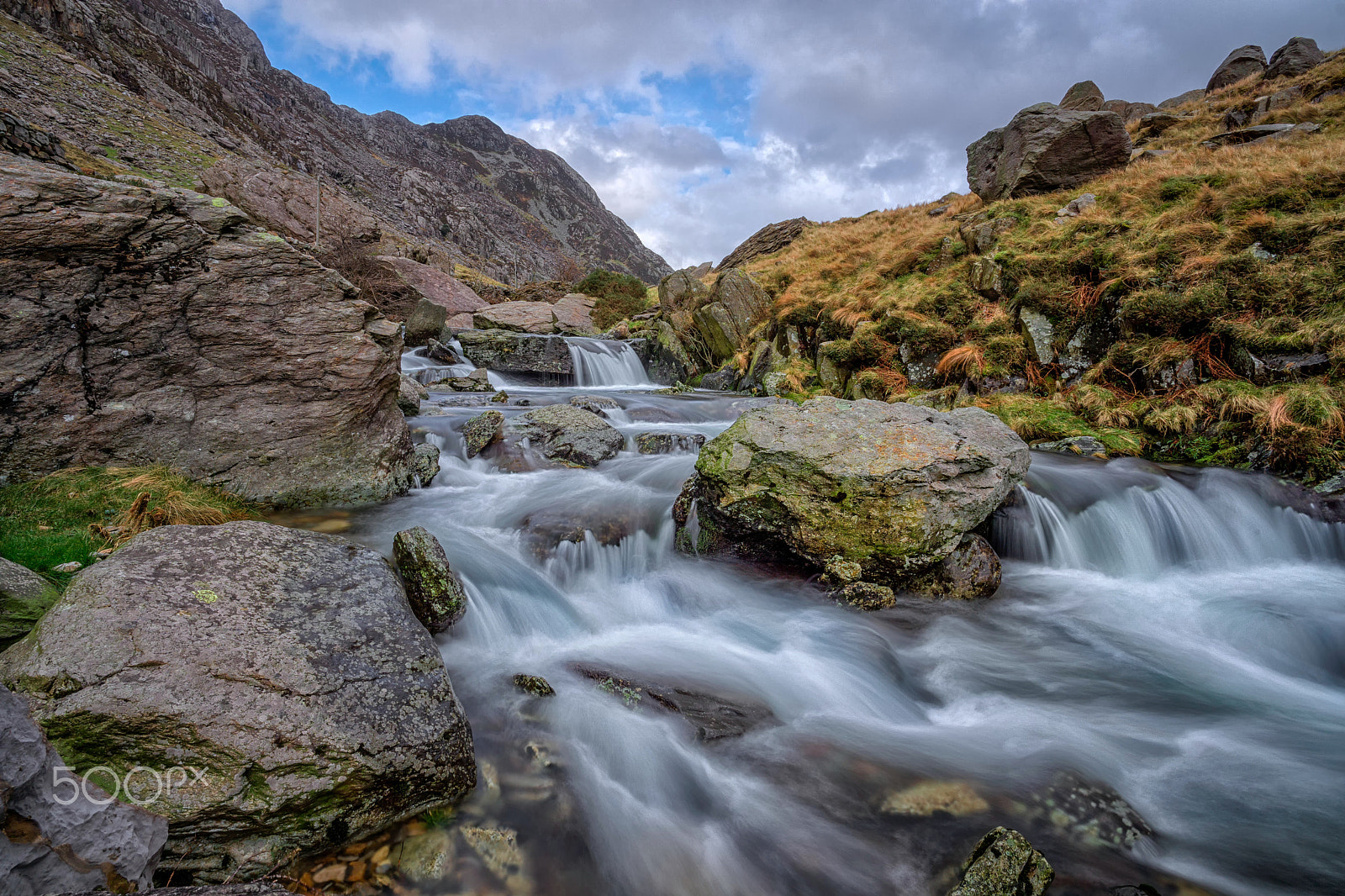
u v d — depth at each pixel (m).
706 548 7.33
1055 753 4.26
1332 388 8.59
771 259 29.19
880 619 6.11
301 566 4.10
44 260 5.71
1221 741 4.50
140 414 6.27
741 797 3.70
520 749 3.82
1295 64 26.86
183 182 43.41
